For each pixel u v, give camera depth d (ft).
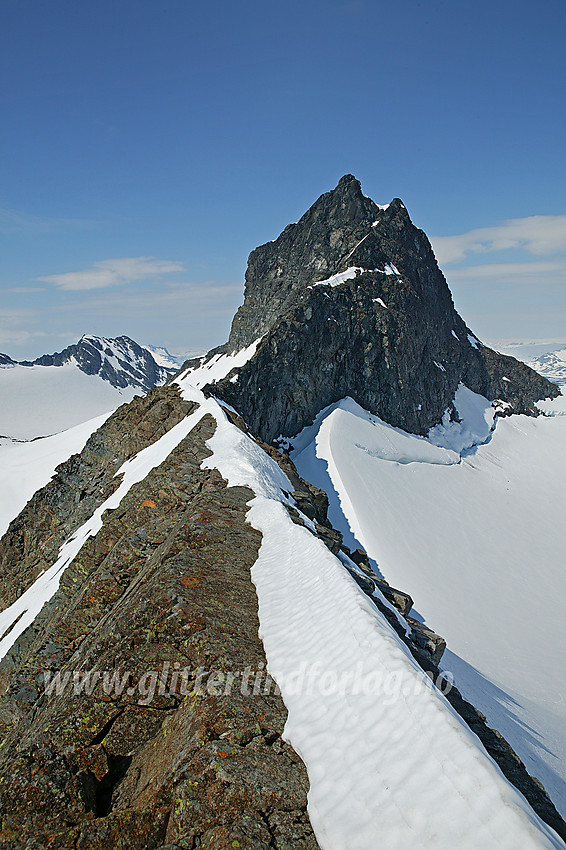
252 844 25.35
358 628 38.09
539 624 147.54
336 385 261.65
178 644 43.42
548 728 83.87
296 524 65.87
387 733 28.78
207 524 68.90
